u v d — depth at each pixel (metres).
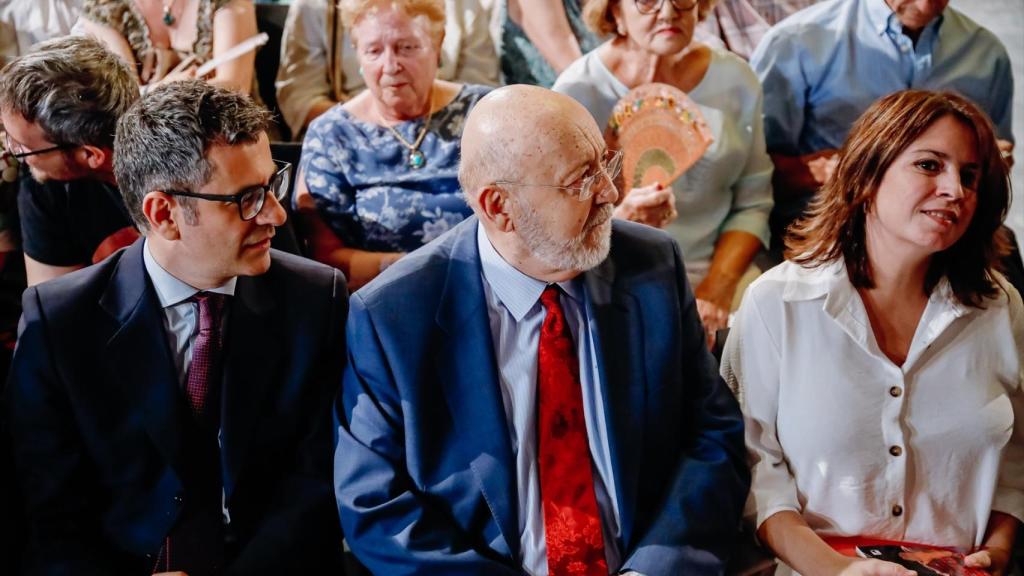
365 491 1.53
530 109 1.42
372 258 2.26
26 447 1.56
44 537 1.55
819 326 1.61
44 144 1.80
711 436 1.61
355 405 1.59
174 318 1.60
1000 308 1.59
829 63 2.67
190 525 1.59
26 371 1.54
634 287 1.58
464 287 1.54
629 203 2.18
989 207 1.53
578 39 2.85
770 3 2.91
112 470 1.58
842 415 1.58
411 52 2.18
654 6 2.27
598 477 1.58
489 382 1.52
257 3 2.94
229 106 1.45
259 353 1.61
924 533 1.61
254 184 1.47
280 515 1.59
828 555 1.53
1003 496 1.65
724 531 1.56
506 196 1.44
